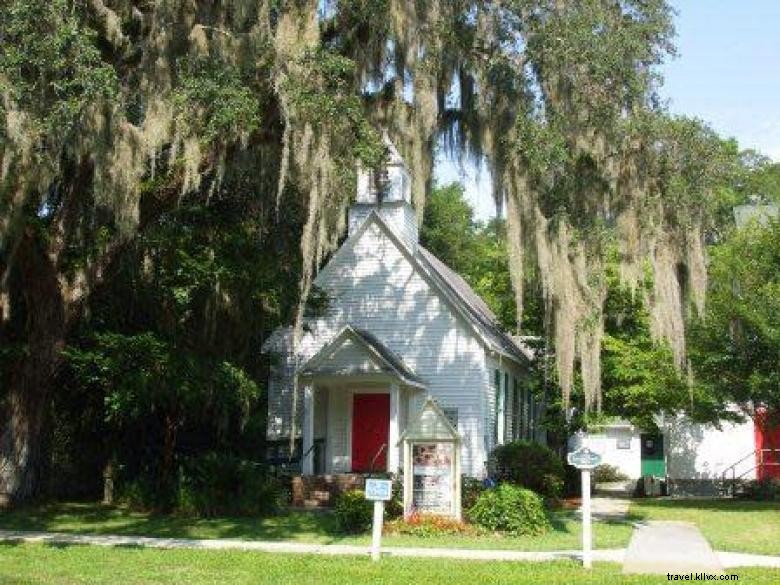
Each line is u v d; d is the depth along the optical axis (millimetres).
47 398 19031
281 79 15039
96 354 18109
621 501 27078
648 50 17094
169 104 15156
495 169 17844
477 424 24484
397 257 25938
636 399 25516
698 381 23938
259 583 10766
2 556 12766
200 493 18984
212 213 20469
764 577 11766
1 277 17891
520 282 17281
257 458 24516
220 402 20266
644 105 17203
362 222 26359
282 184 14930
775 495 27859
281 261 21141
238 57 15383
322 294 23406
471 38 17594
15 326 19953
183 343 19859
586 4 16703
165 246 19328
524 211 17453
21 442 18594
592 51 16328
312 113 15000
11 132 13203
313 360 23531
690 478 31172
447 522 16422
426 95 17016
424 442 17219
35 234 17469
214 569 11836
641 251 17656
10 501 18500
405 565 12383
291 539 15594
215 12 16094
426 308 25438
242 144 15367
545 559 13336
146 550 13633
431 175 18938
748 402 25422
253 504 19094
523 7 16719
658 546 15219
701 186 17500
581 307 17250
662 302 17406
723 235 24078
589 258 17797
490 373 25859
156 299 19984
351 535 16188
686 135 17328
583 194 17984
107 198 14914
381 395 24984
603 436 37406
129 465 21484
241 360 22484
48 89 13898
